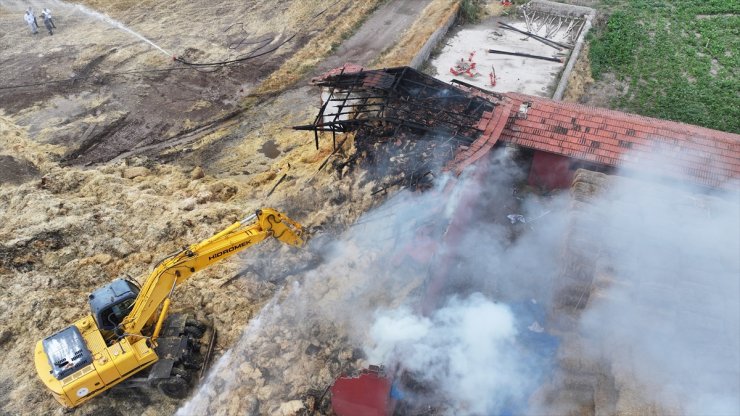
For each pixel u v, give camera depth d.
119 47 29.80
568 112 17.91
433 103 17.98
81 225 18.16
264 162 22.23
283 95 26.17
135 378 13.33
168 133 24.11
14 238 17.69
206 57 28.95
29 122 24.56
